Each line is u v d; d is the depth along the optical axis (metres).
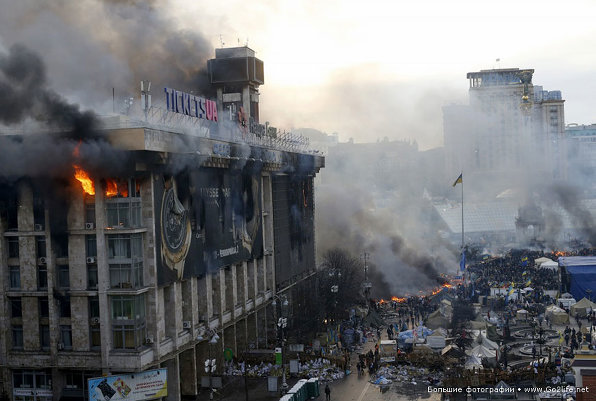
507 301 158.38
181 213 101.38
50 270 93.38
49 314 93.88
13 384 96.12
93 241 93.62
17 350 95.50
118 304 92.50
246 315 127.56
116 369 91.69
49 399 94.75
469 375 101.00
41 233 94.38
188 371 104.25
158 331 94.56
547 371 102.12
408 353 117.31
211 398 101.44
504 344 113.31
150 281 94.06
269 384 103.62
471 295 162.12
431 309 154.88
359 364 113.12
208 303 111.00
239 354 123.25
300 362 117.19
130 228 92.12
